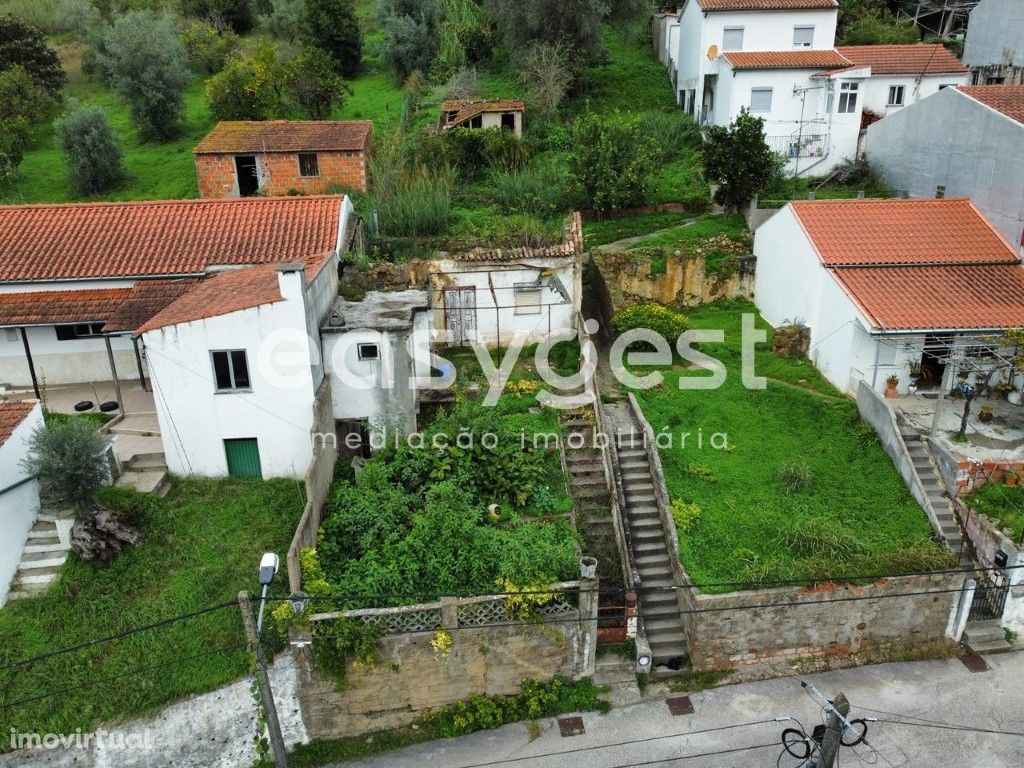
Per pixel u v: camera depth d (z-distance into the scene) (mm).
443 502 17031
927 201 24750
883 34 43000
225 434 18953
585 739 15508
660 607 17578
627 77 42375
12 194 34312
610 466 19453
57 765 14531
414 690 15711
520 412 21281
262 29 52844
